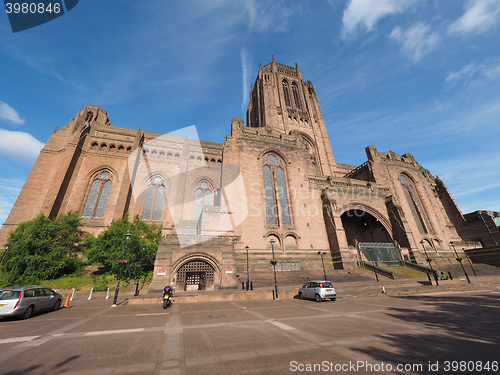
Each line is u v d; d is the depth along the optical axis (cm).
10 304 1067
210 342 668
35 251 2484
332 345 607
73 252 2847
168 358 539
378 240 4662
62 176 3506
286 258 3428
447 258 4541
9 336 766
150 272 2655
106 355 564
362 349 570
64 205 3494
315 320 959
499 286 2325
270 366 480
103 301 1773
